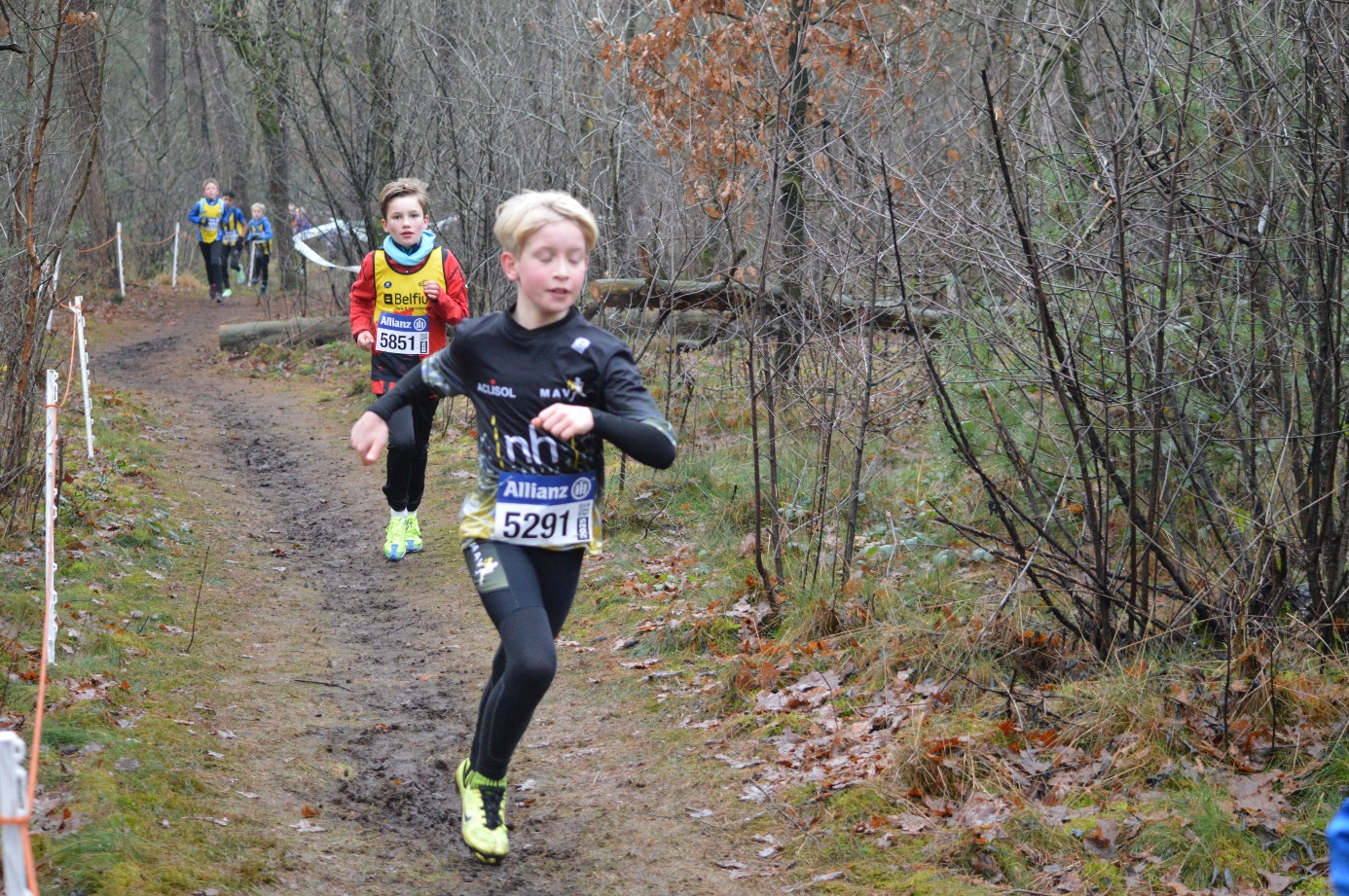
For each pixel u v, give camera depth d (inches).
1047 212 199.0
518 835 147.9
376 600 249.8
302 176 842.8
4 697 155.9
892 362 222.2
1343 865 68.0
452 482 336.5
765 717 179.3
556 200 121.9
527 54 465.4
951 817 145.9
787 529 243.9
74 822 127.8
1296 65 177.3
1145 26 184.7
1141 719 157.0
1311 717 155.7
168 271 1044.5
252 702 183.2
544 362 123.4
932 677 184.5
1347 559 177.8
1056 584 194.7
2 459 238.8
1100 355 183.3
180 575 247.8
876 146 228.8
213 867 126.4
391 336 267.4
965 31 292.7
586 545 129.6
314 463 374.0
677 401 339.0
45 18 261.7
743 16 325.1
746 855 142.3
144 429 397.4
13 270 249.1
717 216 296.0
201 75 1162.6
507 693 125.4
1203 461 186.4
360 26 530.6
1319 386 174.9
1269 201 178.7
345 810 149.3
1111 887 128.7
